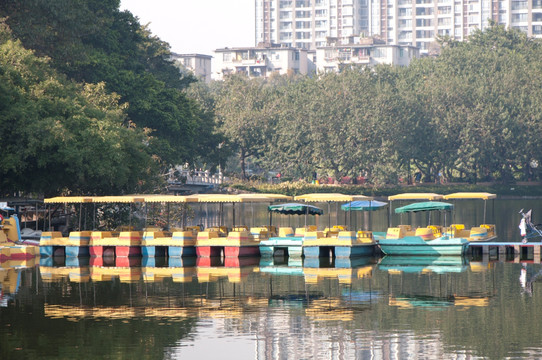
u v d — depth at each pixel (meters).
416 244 71.50
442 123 193.38
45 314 45.75
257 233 75.00
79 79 107.00
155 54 147.75
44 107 81.94
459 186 192.38
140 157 88.88
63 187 86.38
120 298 50.47
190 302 49.09
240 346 38.97
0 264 67.75
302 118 190.75
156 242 71.81
